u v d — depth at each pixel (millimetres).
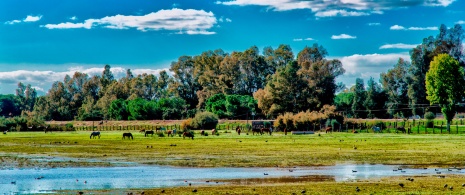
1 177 53188
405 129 154000
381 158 70250
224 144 102625
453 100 158375
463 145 94250
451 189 43500
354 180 49656
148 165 63500
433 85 160125
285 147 92438
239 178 51719
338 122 166750
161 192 43594
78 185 47812
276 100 197875
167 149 89562
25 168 60875
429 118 171000
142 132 178375
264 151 83375
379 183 47219
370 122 167625
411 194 41438
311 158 70875
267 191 43500
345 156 73375
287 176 52969
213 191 43750
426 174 53812
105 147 96062
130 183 48844
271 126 174750
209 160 68875
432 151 81062
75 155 78125
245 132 168625
